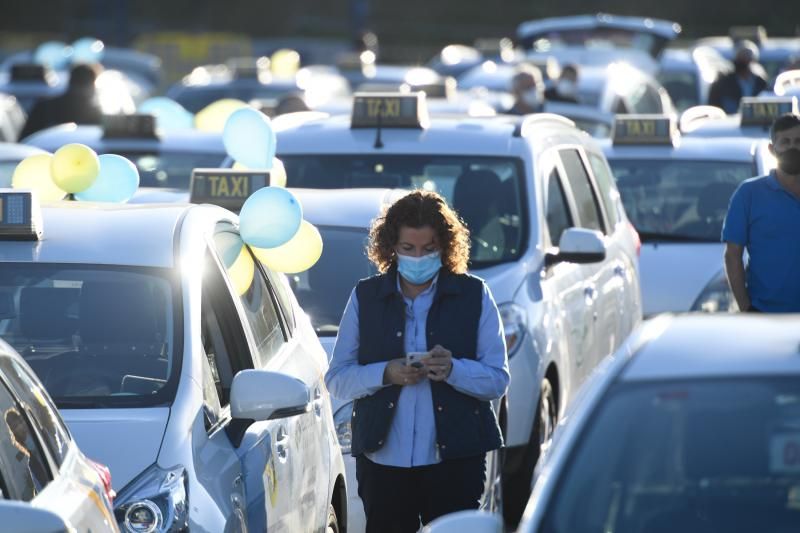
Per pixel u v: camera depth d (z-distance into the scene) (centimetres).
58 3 13825
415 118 2492
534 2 14000
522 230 2320
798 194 2150
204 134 3294
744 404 1081
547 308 2250
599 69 5425
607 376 1133
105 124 3247
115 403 1372
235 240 1655
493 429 1623
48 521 920
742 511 1036
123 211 1590
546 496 1070
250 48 9900
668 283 3072
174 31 13725
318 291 2072
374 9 14062
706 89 6081
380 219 1616
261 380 1396
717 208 3206
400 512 1638
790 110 3622
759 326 1180
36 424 1126
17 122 4944
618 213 2916
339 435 1883
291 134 2530
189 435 1340
